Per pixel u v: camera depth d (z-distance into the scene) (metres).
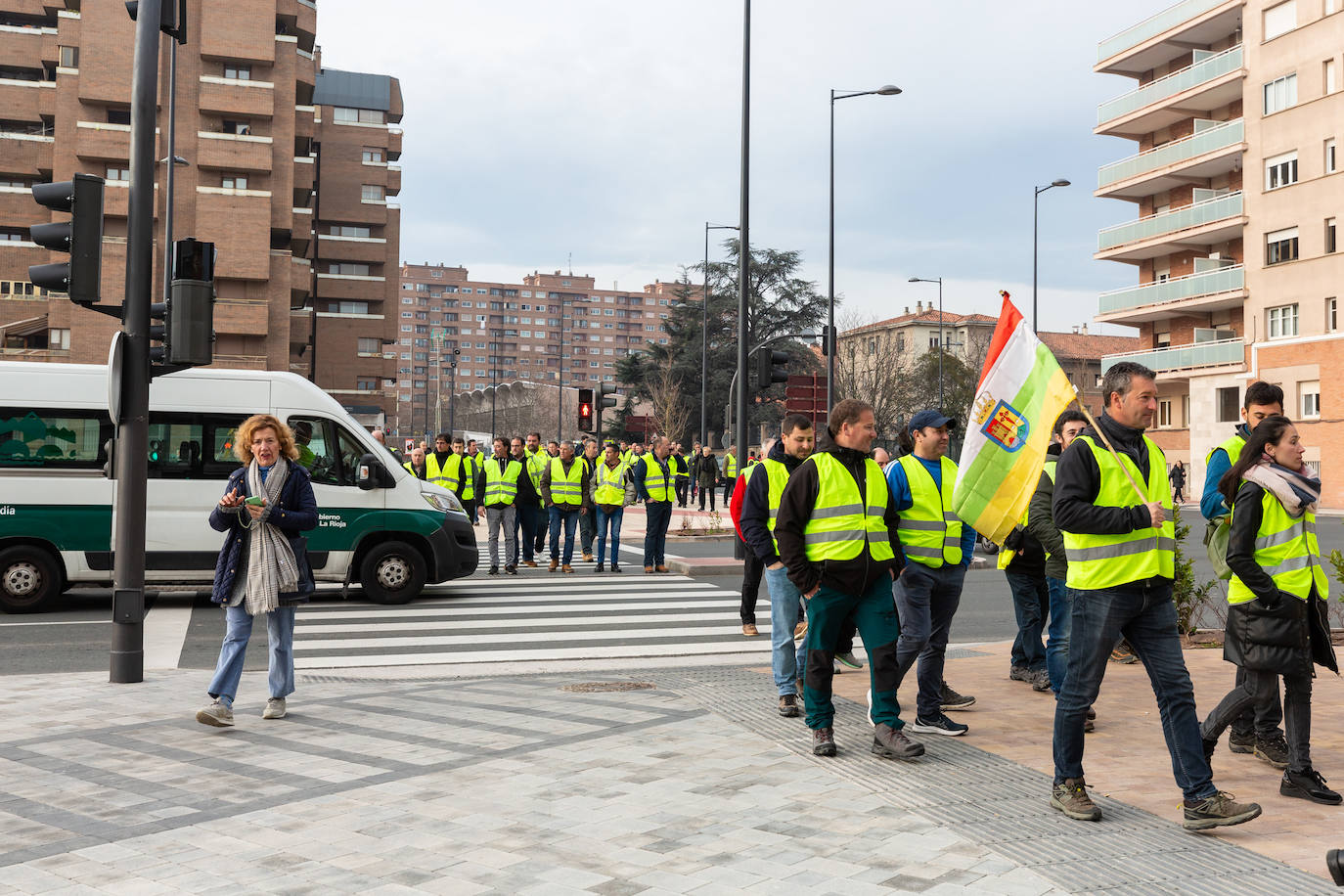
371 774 5.82
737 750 6.35
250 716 7.30
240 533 7.08
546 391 99.31
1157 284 47.94
